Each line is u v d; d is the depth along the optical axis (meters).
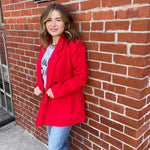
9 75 2.99
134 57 1.25
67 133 1.69
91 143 1.83
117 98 1.44
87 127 1.82
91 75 1.60
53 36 1.59
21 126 2.97
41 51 1.73
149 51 1.23
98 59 1.49
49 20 1.50
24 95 2.65
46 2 1.80
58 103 1.58
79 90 1.62
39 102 2.37
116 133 1.54
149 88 1.37
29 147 2.49
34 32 2.08
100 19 1.39
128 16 1.21
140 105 1.32
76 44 1.44
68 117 1.58
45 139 2.48
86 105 1.74
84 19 1.50
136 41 1.21
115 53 1.36
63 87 1.46
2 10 2.55
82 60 1.47
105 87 1.51
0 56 3.12
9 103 3.41
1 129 2.94
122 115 1.44
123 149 1.52
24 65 2.44
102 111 1.60
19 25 2.30
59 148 1.69
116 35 1.31
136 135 1.39
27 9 2.08
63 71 1.50
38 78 1.69
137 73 1.26
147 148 1.60
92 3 1.41
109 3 1.30
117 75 1.39
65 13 1.45
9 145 2.53
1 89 3.49
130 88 1.33
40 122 1.63
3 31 2.77
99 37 1.43
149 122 1.51
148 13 1.11
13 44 2.55
